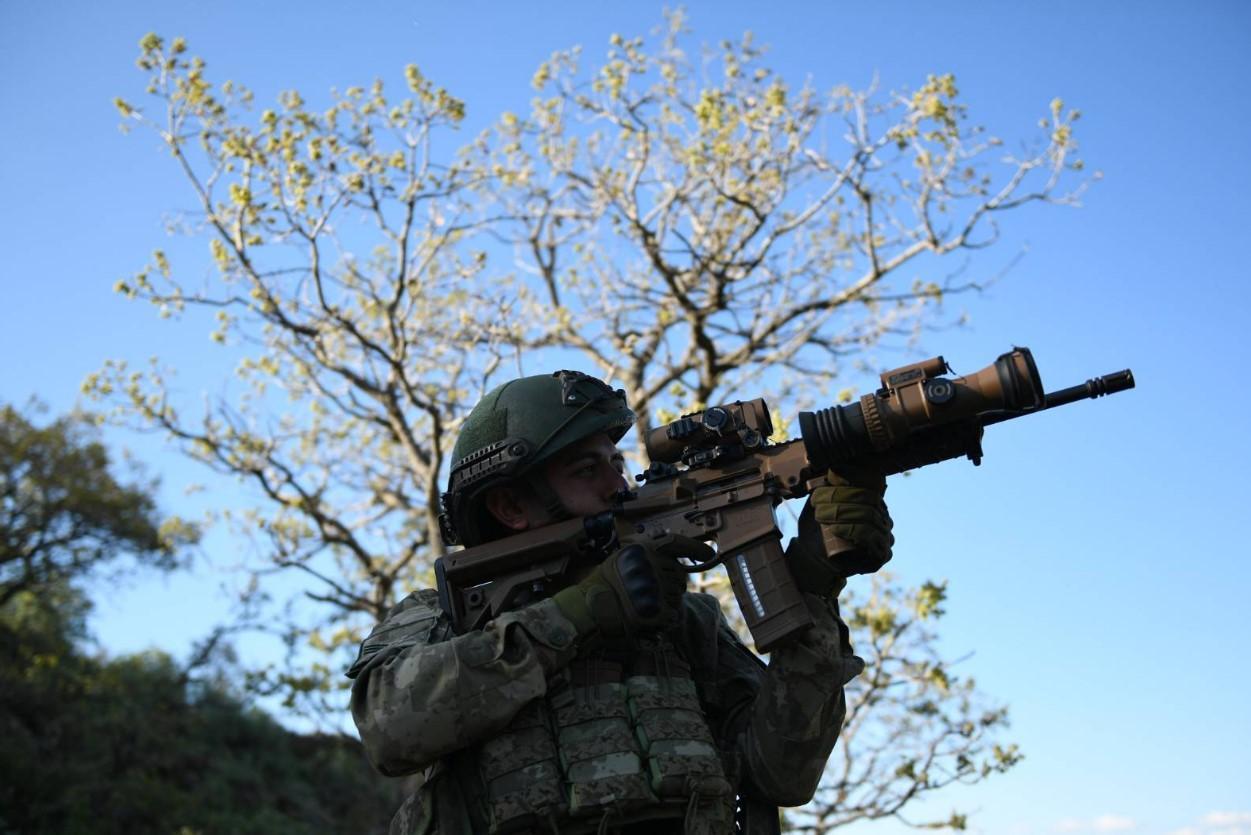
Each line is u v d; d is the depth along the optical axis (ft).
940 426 9.66
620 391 11.22
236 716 107.04
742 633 40.19
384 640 10.60
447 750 9.60
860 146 51.39
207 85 46.44
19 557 111.04
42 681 97.91
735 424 10.43
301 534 54.03
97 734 95.14
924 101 49.16
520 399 10.94
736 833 10.71
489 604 10.51
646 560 10.07
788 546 10.32
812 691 10.19
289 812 100.37
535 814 9.55
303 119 46.93
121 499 113.19
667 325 52.75
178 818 89.40
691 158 51.08
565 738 9.83
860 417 9.66
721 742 10.85
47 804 84.89
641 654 10.32
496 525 11.18
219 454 53.21
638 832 9.87
